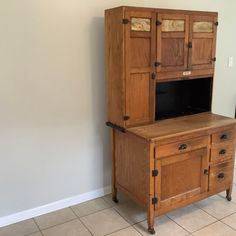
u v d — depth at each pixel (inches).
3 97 82.7
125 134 90.3
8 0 78.3
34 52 84.8
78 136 98.2
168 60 90.0
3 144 85.5
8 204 89.9
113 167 100.0
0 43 79.4
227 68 132.2
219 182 97.9
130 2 98.6
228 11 124.8
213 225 89.2
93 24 93.0
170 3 107.6
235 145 99.1
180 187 88.8
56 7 85.6
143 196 86.8
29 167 91.2
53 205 97.7
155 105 96.2
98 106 99.8
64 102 93.0
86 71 94.9
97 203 102.3
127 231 86.7
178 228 87.8
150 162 80.7
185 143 85.7
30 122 88.4
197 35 94.3
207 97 104.7
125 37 80.9
